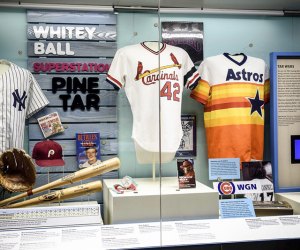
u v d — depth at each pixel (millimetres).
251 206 1851
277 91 2217
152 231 1649
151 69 2102
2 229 1591
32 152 2074
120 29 2207
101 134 2174
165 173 2195
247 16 2355
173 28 2268
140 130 2074
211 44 2328
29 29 2115
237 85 2238
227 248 1655
